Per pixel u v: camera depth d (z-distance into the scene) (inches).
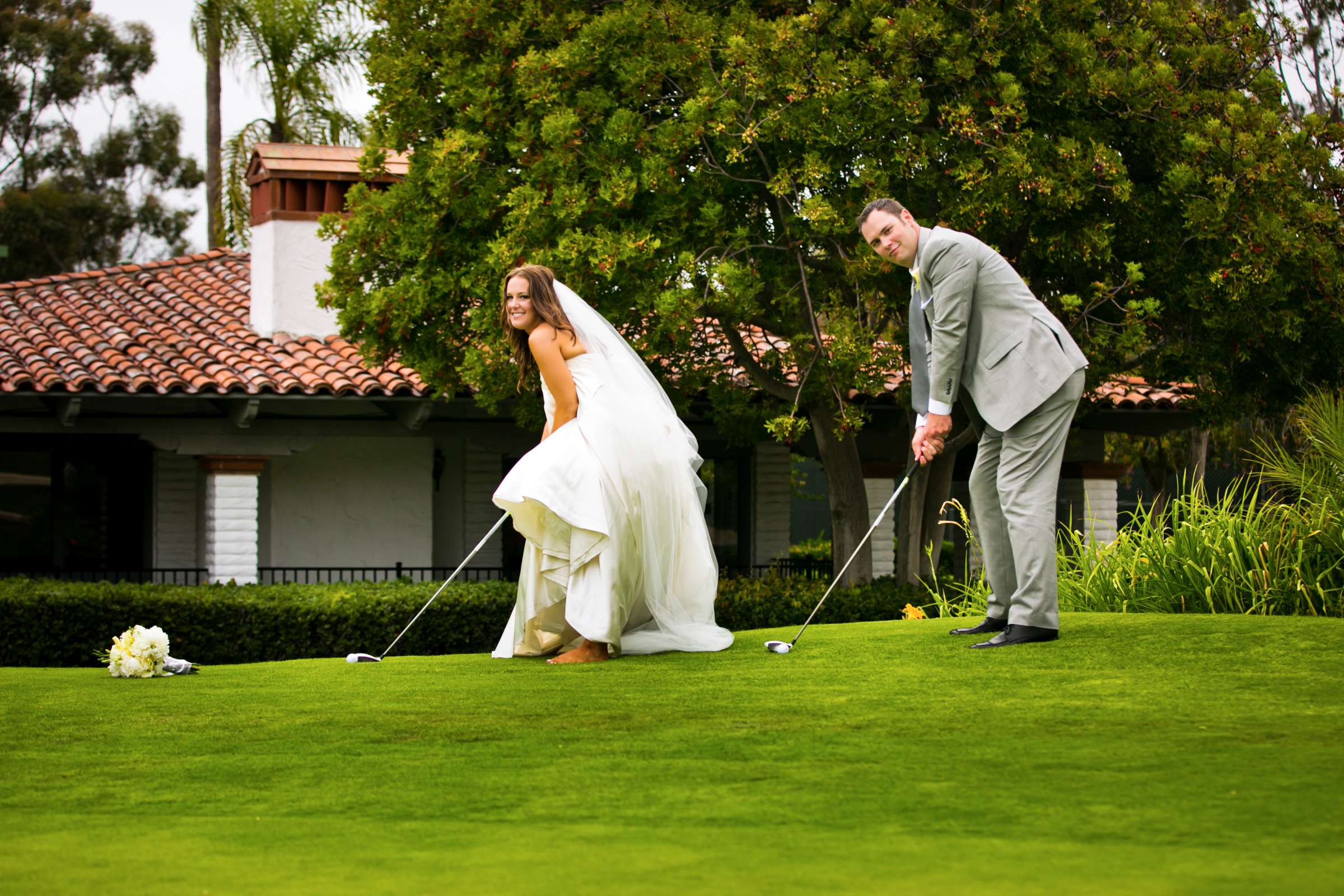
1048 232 454.9
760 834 107.7
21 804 124.2
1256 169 446.0
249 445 584.1
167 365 573.0
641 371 233.9
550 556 223.5
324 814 118.5
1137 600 307.3
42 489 621.3
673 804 118.3
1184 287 464.8
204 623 459.8
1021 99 454.3
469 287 464.1
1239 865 95.7
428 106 498.0
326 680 201.9
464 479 657.6
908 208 467.5
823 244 465.4
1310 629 211.2
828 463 531.2
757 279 438.6
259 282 642.8
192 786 130.6
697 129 434.0
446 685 192.1
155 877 99.4
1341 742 135.5
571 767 134.2
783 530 689.0
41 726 164.7
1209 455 857.5
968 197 436.1
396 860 102.8
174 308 671.1
